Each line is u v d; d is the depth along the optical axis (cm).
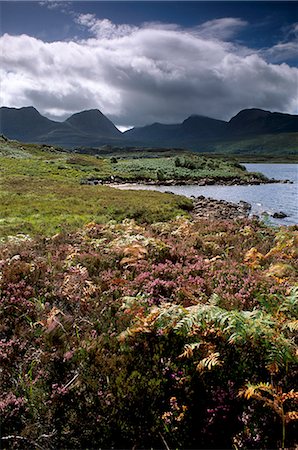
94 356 543
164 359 528
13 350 573
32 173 5603
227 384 494
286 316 603
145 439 449
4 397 491
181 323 539
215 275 827
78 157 10131
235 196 4491
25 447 439
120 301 700
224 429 465
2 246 1116
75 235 1327
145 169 8031
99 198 2995
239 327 520
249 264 916
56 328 603
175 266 894
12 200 2717
